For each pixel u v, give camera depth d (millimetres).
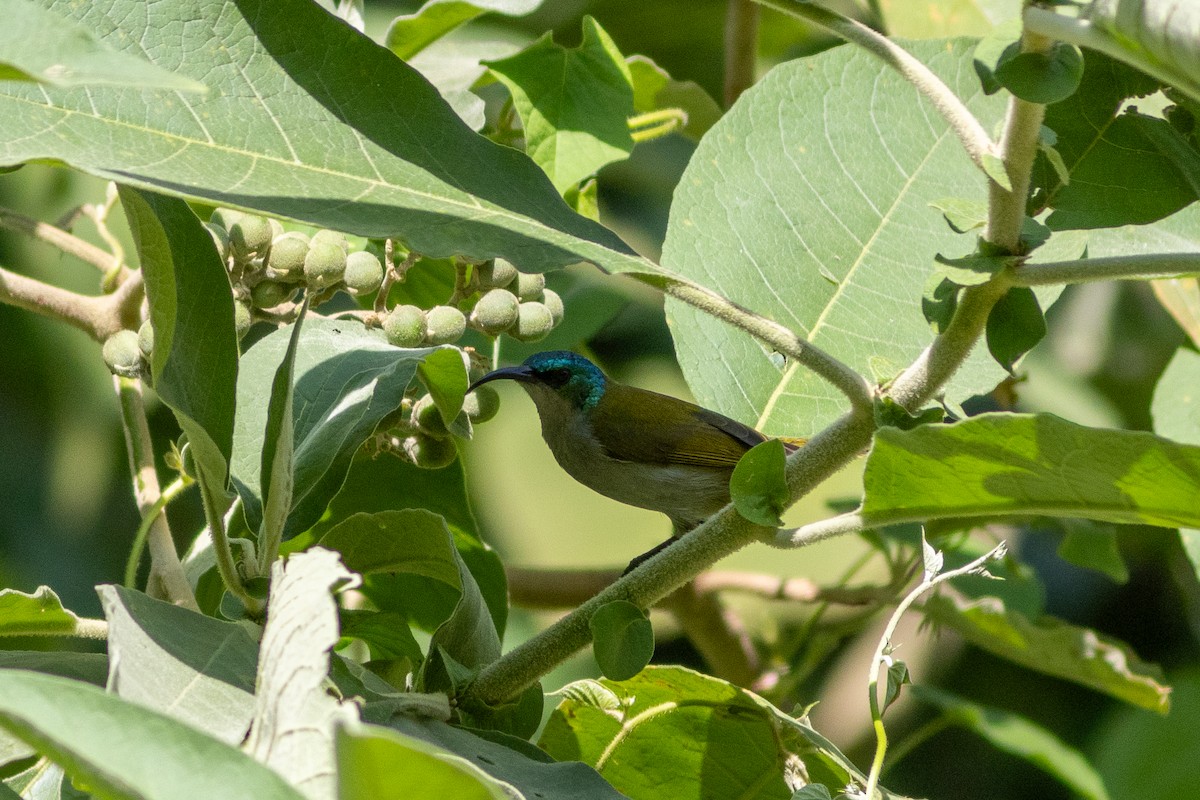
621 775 5836
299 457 5473
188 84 2641
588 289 9008
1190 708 8117
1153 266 4137
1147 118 5008
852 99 6988
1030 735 8109
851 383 4562
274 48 4910
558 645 4848
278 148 4738
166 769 2518
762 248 6676
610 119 7301
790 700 9148
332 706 3359
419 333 5730
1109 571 8898
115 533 10203
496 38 10125
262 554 4730
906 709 10359
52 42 2629
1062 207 4992
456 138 5074
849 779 5309
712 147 6820
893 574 8766
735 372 6516
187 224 4547
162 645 3930
